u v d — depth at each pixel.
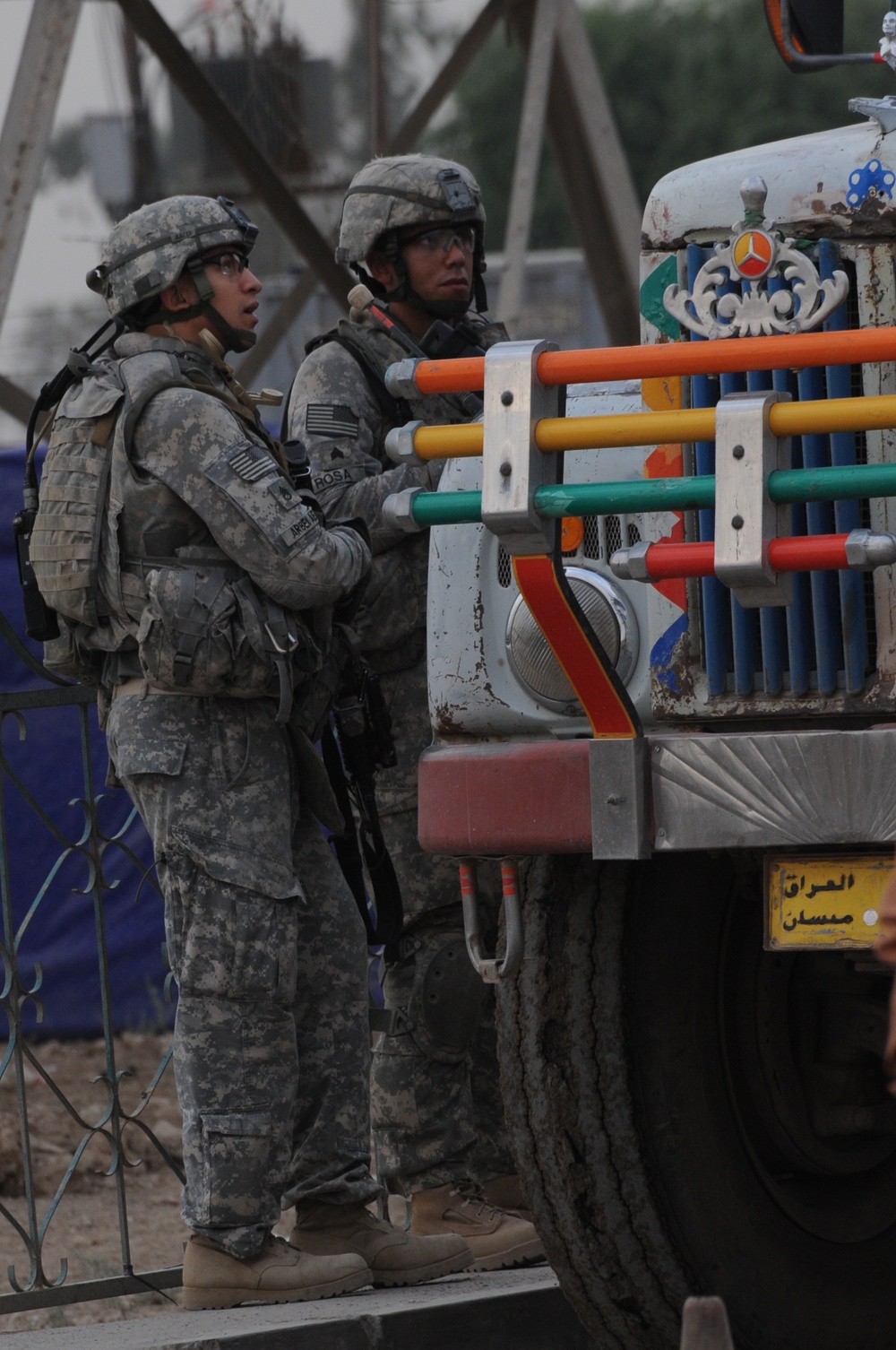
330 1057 14.23
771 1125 12.77
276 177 34.25
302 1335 12.70
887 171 10.60
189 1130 13.48
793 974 12.87
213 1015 13.43
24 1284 18.36
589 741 11.09
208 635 13.12
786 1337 12.32
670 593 11.45
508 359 10.29
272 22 35.84
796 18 12.12
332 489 14.93
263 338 35.97
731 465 9.77
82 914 28.30
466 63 37.22
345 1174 14.27
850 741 10.27
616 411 12.65
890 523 10.74
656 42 110.94
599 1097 11.95
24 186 30.02
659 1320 12.16
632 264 37.31
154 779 13.51
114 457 13.42
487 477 10.25
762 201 10.68
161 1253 19.25
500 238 110.56
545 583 10.43
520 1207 15.89
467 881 11.99
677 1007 12.17
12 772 14.94
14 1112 25.17
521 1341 13.84
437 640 12.41
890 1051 7.48
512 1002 12.27
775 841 10.46
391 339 15.55
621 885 12.19
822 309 10.48
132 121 40.91
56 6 30.00
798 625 10.92
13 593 26.53
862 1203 13.13
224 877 13.38
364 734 14.48
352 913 14.45
